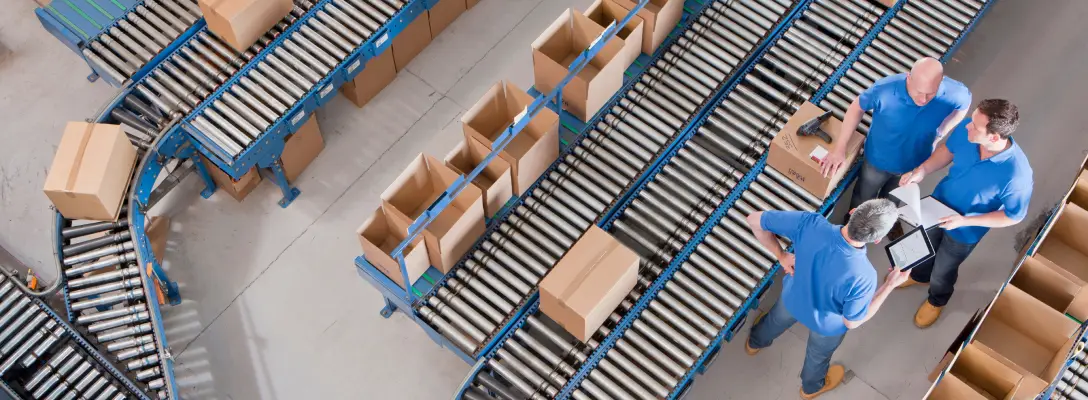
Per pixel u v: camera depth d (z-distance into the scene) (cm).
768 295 703
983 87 784
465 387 616
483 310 640
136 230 663
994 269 708
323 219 753
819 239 493
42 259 740
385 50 775
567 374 620
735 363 683
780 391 672
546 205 682
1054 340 596
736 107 717
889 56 736
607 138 708
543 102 647
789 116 710
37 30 846
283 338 705
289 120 700
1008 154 538
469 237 652
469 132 645
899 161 620
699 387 675
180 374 691
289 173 757
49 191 632
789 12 762
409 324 709
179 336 705
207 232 746
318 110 801
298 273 730
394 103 806
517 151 663
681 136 708
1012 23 814
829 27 748
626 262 607
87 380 630
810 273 506
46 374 631
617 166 695
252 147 681
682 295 641
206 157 717
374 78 791
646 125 712
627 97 727
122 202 671
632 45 718
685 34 752
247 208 756
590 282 597
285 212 755
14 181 773
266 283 727
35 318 646
